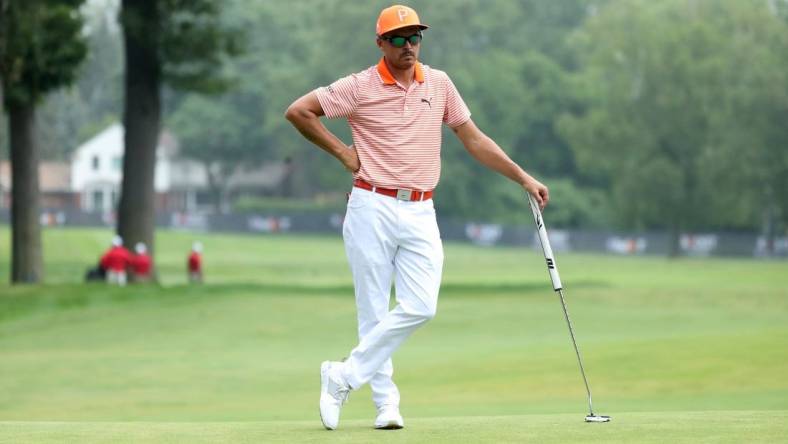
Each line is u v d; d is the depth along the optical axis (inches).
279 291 4768.7
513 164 999.6
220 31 5295.3
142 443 869.8
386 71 954.1
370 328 991.0
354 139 971.3
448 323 3887.8
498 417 1072.2
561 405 1876.2
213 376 2551.7
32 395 2250.2
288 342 3408.0
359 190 970.1
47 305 4242.1
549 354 2605.8
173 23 5201.8
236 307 4237.2
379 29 939.3
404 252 975.0
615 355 2466.8
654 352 2459.4
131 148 5344.5
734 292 5196.9
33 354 3073.3
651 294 5054.1
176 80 5378.9
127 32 5167.3
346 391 970.7
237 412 1909.4
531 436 887.7
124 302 4345.5
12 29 4335.6
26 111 5123.0
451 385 2241.6
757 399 1841.8
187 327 3759.8
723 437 868.6
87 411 1994.3
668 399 1907.0
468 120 989.2
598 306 4571.9
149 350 3179.1
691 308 4581.7
